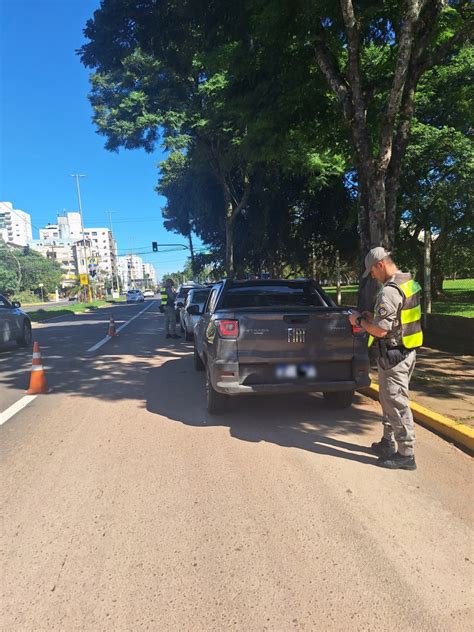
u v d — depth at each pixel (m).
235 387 5.52
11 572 2.98
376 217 7.65
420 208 13.73
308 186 21.42
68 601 2.71
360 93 7.68
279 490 3.99
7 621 2.56
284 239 26.77
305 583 2.80
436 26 8.02
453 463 4.50
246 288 7.00
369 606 2.60
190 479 4.27
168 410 6.64
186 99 18.86
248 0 8.50
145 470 4.50
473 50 12.02
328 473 4.31
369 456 4.71
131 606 2.65
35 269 100.56
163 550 3.17
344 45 9.23
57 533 3.42
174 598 2.70
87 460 4.80
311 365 5.69
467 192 12.61
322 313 5.66
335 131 10.41
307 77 9.23
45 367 10.74
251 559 3.04
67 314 35.25
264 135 10.66
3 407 7.11
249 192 22.42
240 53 9.66
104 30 11.70
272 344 5.58
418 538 3.24
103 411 6.72
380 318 4.16
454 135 12.51
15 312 14.42
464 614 2.54
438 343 10.59
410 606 2.60
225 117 16.41
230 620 2.53
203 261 39.78
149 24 11.34
